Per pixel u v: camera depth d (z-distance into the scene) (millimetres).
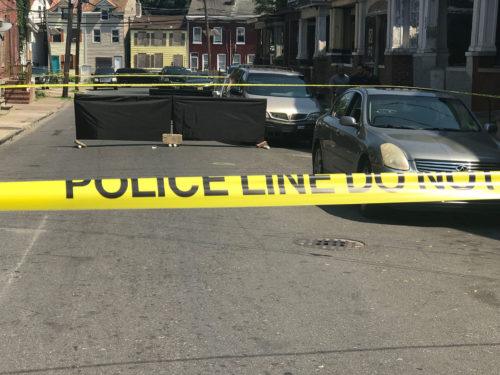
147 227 8125
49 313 5215
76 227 8102
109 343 4672
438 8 26750
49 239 7500
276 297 5641
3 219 8484
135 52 87188
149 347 4613
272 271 6367
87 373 4219
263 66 20250
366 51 34844
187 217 8719
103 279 6059
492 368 4336
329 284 6004
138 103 16719
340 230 8148
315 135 11539
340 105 10906
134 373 4219
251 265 6559
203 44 86375
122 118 16734
